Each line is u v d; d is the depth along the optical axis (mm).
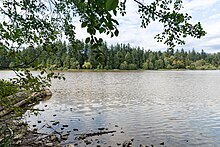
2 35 3371
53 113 11523
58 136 7715
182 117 10594
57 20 4801
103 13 1757
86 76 47875
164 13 3256
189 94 19656
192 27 3340
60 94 19641
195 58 95875
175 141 7359
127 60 75688
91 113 11586
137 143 7172
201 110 12328
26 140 7047
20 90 4266
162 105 13992
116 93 20438
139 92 21266
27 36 4055
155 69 81562
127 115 11070
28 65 3684
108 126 9078
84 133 8109
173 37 3648
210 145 7027
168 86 27500
